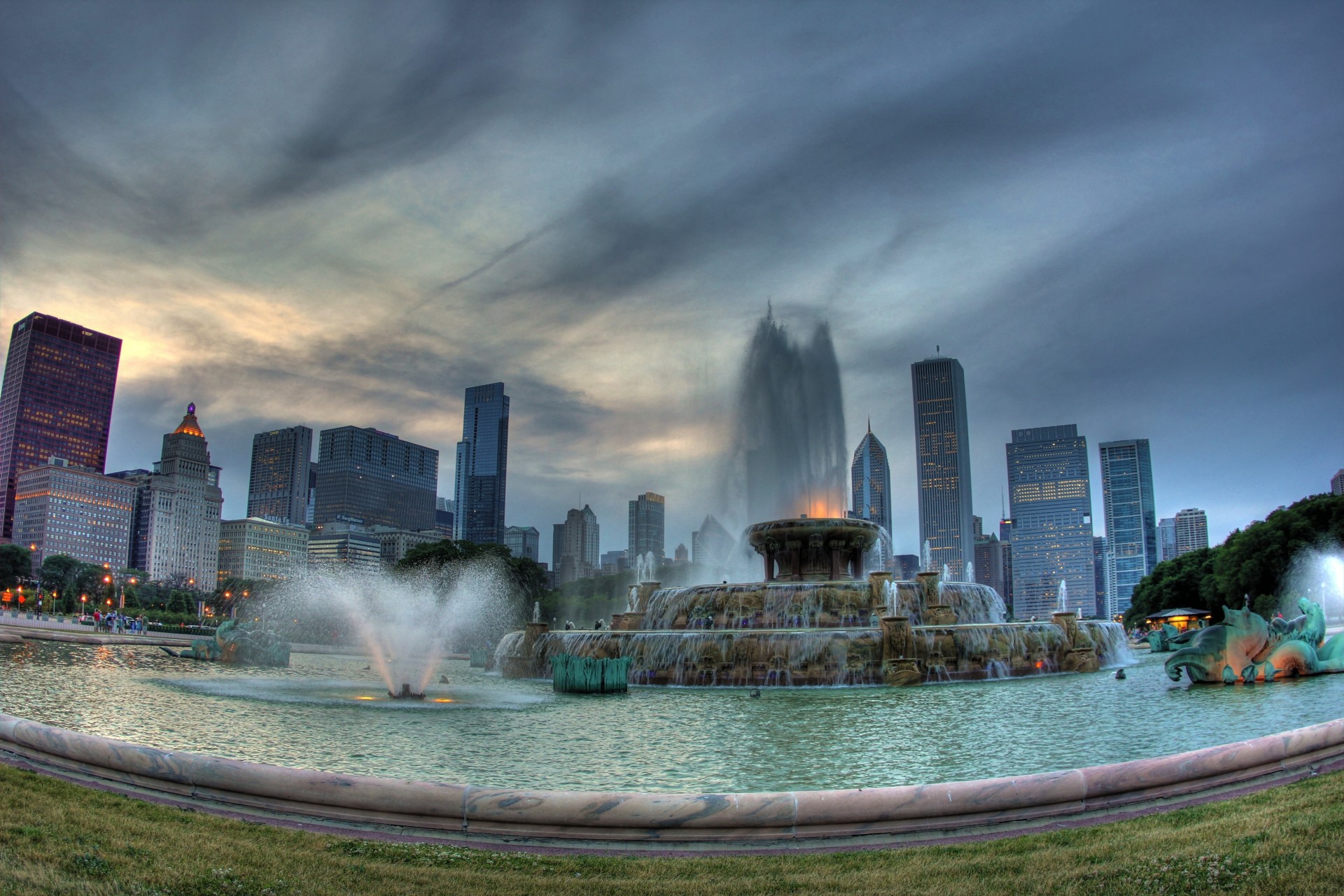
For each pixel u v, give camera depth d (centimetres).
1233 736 2373
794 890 1050
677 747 2370
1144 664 5322
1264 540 9162
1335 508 9056
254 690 3844
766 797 1297
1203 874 1040
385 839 1284
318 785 1376
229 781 1433
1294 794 1404
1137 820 1327
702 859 1195
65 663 5184
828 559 6025
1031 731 2583
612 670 4016
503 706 3406
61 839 1155
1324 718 2598
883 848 1252
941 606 5244
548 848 1264
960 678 4478
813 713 3158
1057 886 1035
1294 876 1016
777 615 5247
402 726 2767
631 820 1281
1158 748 2239
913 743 2392
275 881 1052
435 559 12156
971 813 1343
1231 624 3697
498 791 1317
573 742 2461
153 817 1307
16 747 1741
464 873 1106
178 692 3619
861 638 4438
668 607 5619
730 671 4475
